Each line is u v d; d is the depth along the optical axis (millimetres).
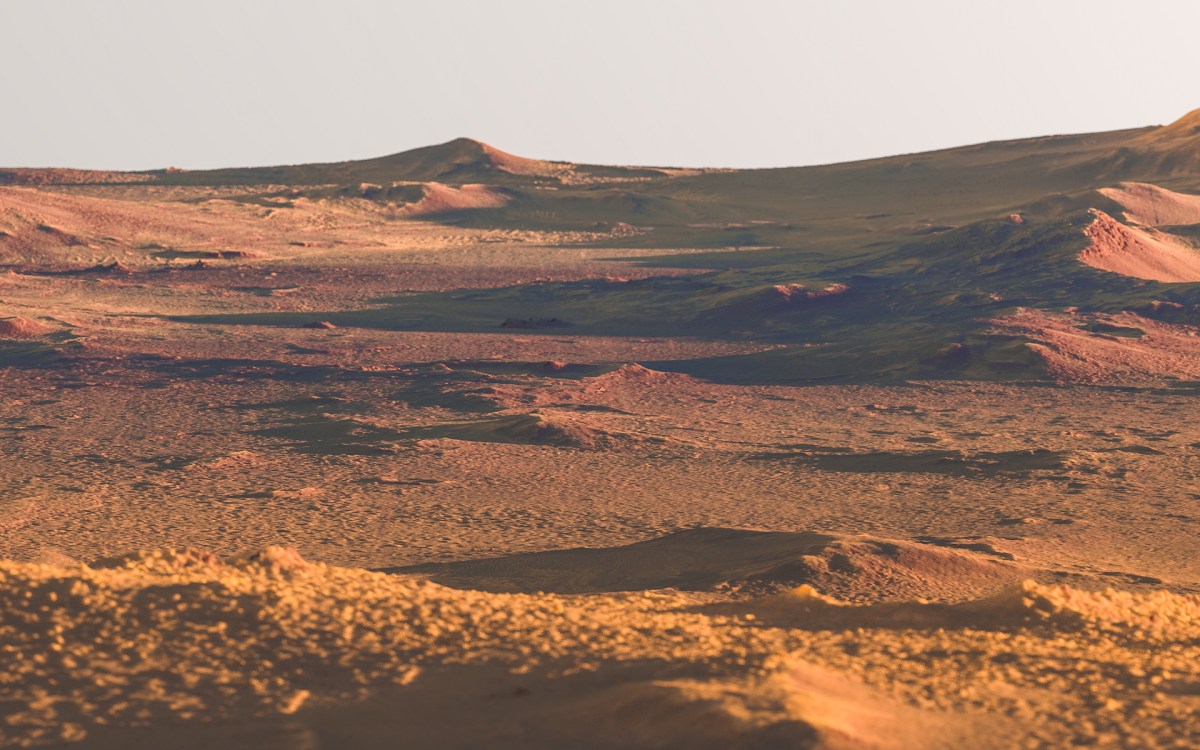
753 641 50156
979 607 59656
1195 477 185875
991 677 44625
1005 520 157000
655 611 62125
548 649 46781
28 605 47031
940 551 120000
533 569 124125
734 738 34812
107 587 49656
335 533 151750
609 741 36562
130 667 42844
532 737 37250
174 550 61094
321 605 50156
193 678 42188
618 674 43312
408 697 41281
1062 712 40406
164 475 192625
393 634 47844
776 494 178250
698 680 41156
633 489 182500
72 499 173875
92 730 37656
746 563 119625
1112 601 63094
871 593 107750
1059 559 131500
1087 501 168625
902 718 38562
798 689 39281
